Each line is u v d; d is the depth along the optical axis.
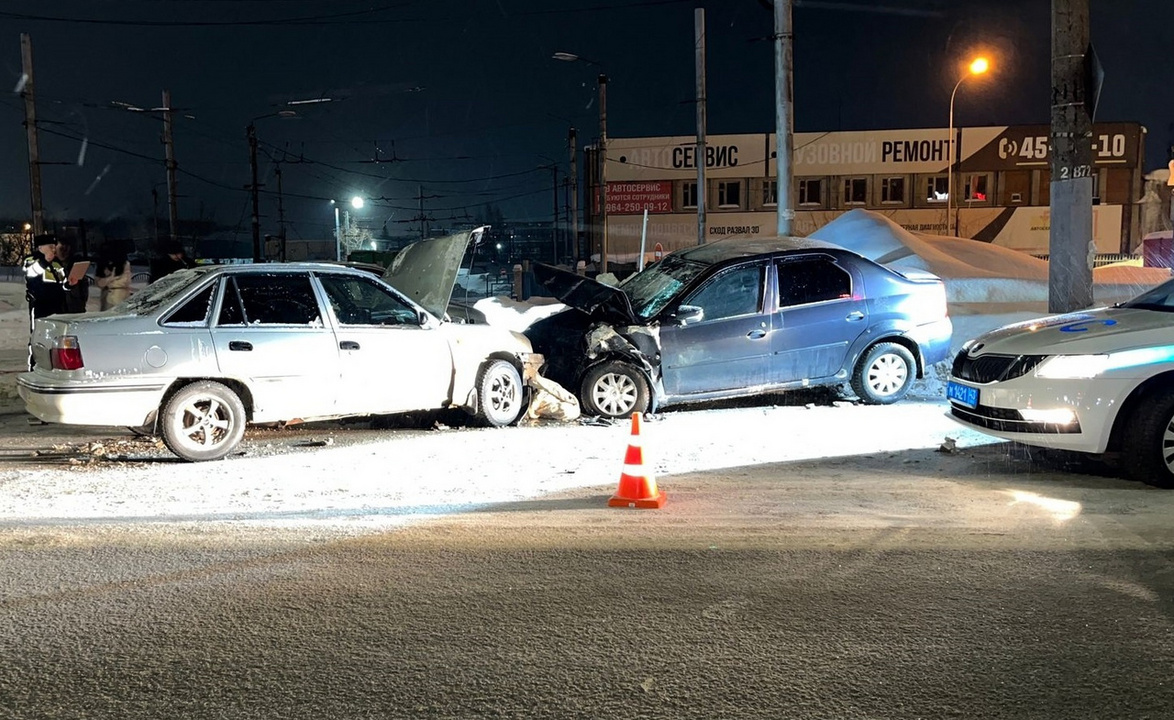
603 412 9.84
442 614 4.23
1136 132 59.12
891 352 10.41
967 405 7.14
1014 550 5.09
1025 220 59.94
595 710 3.33
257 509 6.15
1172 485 6.39
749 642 3.91
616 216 62.81
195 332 7.75
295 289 8.34
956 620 4.12
